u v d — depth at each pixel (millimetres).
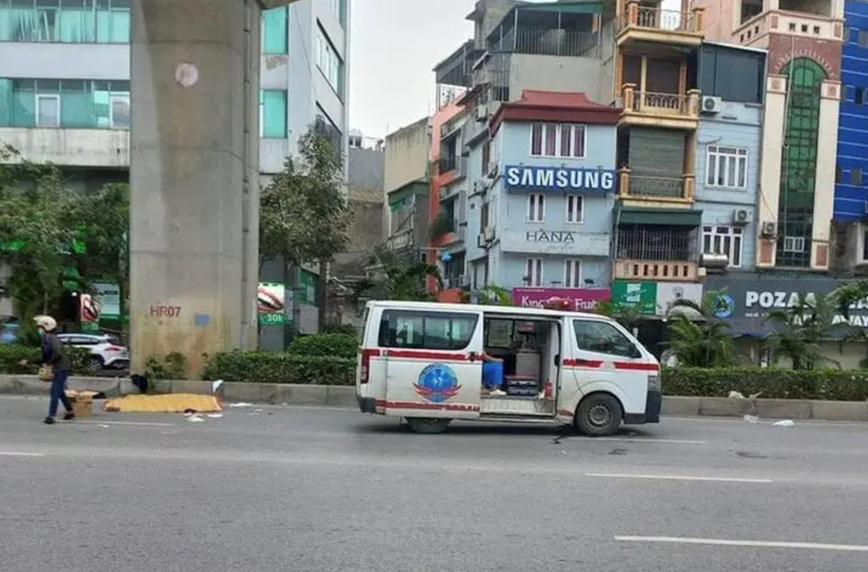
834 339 22406
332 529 5652
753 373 15086
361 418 12352
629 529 5902
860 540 5801
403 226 41938
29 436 9547
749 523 6195
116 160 27344
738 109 29422
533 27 34094
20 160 24156
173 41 14562
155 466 7730
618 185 28969
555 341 11086
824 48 29734
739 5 32031
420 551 5199
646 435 11367
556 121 28562
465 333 10820
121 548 5117
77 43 27500
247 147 16328
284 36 27141
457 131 37250
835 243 30031
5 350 14984
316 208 23984
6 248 16797
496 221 29203
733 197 29500
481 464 8375
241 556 5012
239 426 11039
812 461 9391
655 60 29922
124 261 23594
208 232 14648
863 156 30344
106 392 14352
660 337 28000
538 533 5707
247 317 16438
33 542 5203
